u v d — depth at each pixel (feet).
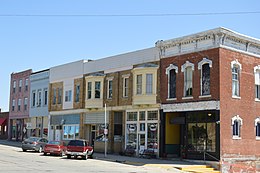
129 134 126.31
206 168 98.68
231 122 103.86
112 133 132.87
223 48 103.71
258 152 111.65
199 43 108.17
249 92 111.14
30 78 188.14
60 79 162.91
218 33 102.73
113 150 131.85
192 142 109.29
